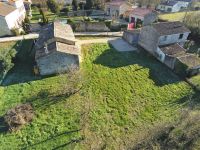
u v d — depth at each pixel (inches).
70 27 2233.0
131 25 2544.3
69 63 1706.4
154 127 1272.1
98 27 2418.8
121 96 1534.2
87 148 1183.6
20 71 1756.9
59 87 1572.3
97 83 1628.9
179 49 1899.6
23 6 2802.7
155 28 1908.2
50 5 2989.7
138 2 3486.7
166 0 3592.5
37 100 1472.7
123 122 1342.3
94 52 2001.7
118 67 1817.2
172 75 1766.7
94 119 1349.7
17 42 2155.5
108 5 2977.4
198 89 1596.9
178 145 1099.3
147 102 1498.5
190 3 3563.0
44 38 1908.2
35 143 1211.2
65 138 1233.4
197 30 2237.9
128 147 1179.3
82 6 3208.7
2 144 1206.3
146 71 1791.3
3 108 1421.0
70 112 1390.3
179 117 1310.3
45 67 1673.2
